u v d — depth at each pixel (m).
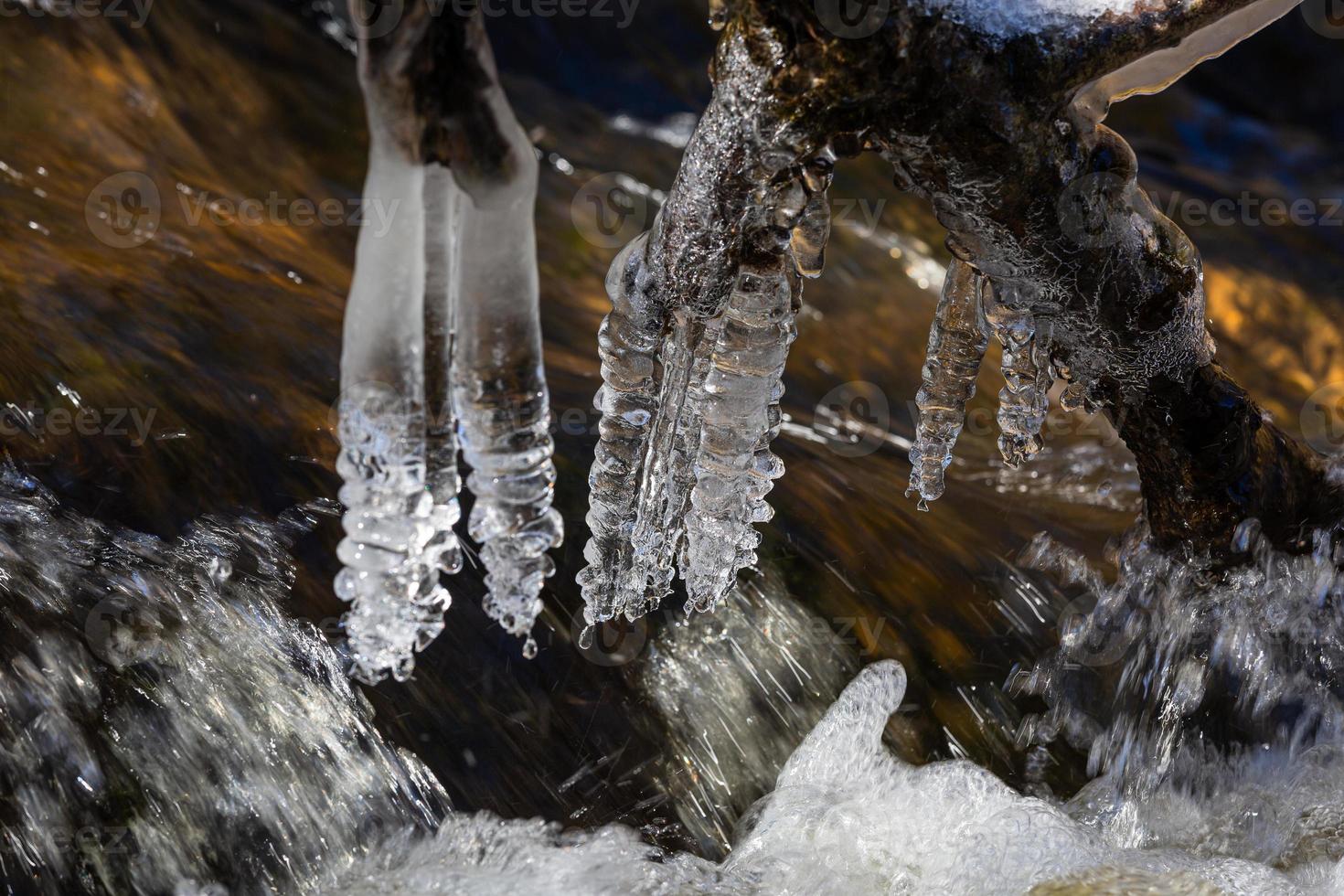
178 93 4.16
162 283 2.96
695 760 2.10
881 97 1.54
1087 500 3.48
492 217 1.31
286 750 1.87
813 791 2.12
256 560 2.12
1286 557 2.26
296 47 4.76
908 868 2.02
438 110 1.26
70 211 3.28
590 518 1.69
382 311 1.29
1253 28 1.72
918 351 4.55
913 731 2.28
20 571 1.94
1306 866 2.13
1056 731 2.34
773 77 1.51
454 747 1.97
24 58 3.85
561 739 2.04
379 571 1.34
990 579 2.59
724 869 1.95
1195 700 2.35
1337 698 2.34
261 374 2.63
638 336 1.61
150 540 2.10
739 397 1.60
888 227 5.29
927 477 1.95
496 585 1.44
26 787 1.71
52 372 2.44
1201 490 2.14
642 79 6.12
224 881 1.74
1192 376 2.00
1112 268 1.79
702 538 1.67
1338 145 6.87
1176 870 1.92
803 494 2.69
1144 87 1.77
